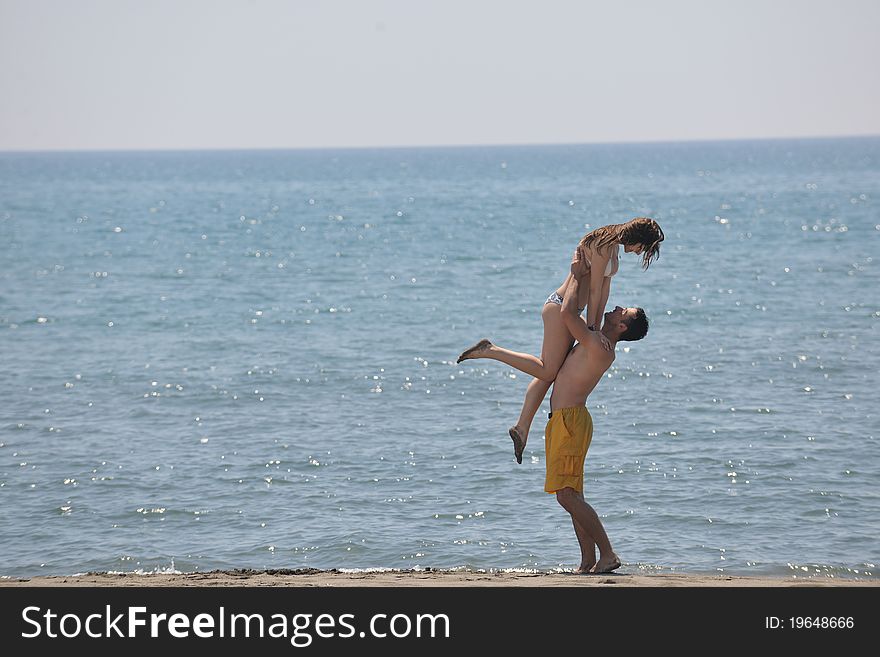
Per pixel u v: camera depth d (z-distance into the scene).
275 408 44.34
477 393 46.69
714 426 40.12
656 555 26.94
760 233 137.25
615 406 43.59
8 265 109.56
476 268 102.06
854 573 25.66
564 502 22.44
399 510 30.98
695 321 67.06
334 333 64.56
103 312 74.75
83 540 28.70
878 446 37.00
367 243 132.62
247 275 99.00
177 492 32.84
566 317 21.44
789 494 31.83
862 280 86.75
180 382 49.59
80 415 43.22
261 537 28.81
